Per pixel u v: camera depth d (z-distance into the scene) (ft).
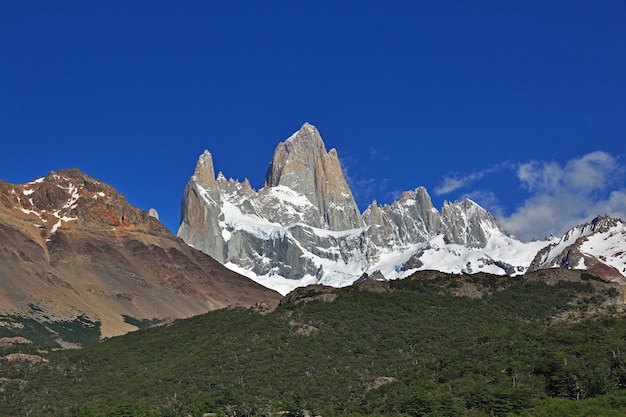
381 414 608.60
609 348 655.35
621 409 554.87
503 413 583.17
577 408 566.77
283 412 651.66
